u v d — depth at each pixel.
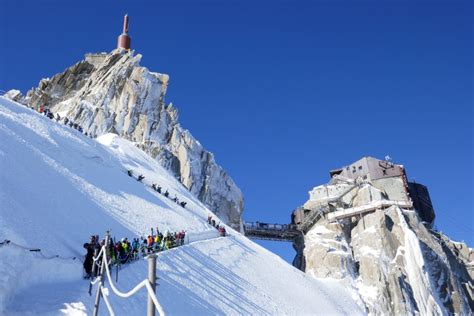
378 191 84.12
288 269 55.22
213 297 28.83
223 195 89.50
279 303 37.28
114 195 39.97
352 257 75.31
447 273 73.88
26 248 16.69
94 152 47.19
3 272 14.41
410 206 82.19
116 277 20.47
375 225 78.50
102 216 32.38
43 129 42.75
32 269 16.28
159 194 51.25
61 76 101.00
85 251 22.81
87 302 16.09
